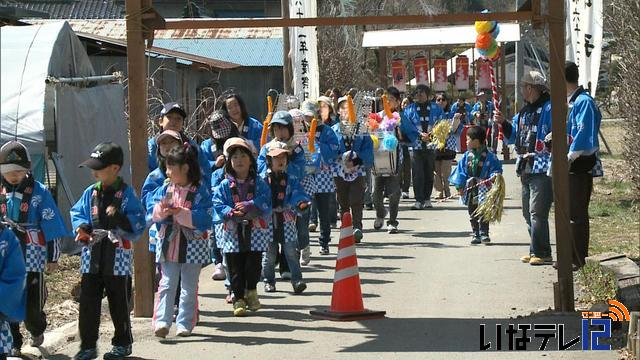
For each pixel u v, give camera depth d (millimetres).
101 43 28156
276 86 37062
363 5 35406
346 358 9797
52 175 17656
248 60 36656
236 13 46500
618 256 13625
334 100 22641
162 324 10711
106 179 9953
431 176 24016
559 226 11539
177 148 10789
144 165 11898
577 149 13727
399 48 34344
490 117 28203
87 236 9883
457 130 26828
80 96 18031
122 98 19062
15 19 23641
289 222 13477
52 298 13969
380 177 19703
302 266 15820
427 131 23750
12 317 7938
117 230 9922
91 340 9961
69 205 17484
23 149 10508
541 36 45938
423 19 11453
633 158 22781
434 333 10820
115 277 9914
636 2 21922
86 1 48812
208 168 12094
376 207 20094
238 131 13797
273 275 13797
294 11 22703
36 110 17047
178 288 11719
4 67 17453
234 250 12008
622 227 18938
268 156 13305
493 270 14922
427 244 18000
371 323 11445
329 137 16641
